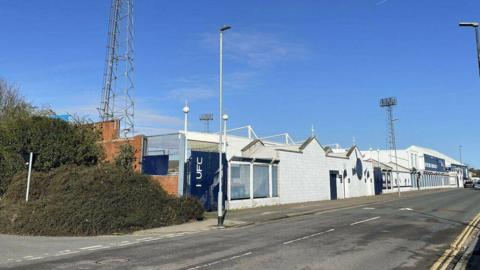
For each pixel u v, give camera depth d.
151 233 18.19
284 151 35.75
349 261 11.05
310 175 39.66
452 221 20.94
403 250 12.76
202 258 11.51
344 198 45.69
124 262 11.09
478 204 33.75
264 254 12.05
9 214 18.67
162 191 22.20
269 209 29.03
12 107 38.34
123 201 19.58
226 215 24.91
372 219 21.86
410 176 82.06
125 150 27.81
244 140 38.78
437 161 114.19
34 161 24.89
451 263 10.93
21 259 11.86
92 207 18.58
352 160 50.59
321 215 24.77
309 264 10.66
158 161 27.33
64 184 20.34
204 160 27.50
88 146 27.12
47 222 17.80
